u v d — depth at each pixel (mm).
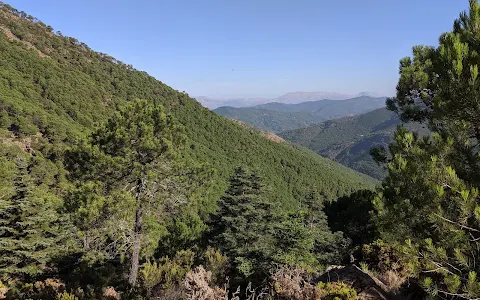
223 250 17484
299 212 13453
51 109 69562
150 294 9617
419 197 4367
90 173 10867
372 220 5270
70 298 8453
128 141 10898
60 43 112875
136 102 11742
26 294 10086
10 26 100688
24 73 78000
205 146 97938
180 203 12312
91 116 80250
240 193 19703
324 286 5289
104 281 11391
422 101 6262
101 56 126188
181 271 11242
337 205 37844
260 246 14914
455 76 4484
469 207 3762
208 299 5820
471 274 3443
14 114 52594
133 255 11992
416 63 6656
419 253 4281
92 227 10594
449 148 4410
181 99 123188
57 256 16844
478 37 4887
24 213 15234
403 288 5543
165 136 11844
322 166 132625
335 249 18719
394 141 5477
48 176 39094
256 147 115875
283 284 5793
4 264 14477
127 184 11562
